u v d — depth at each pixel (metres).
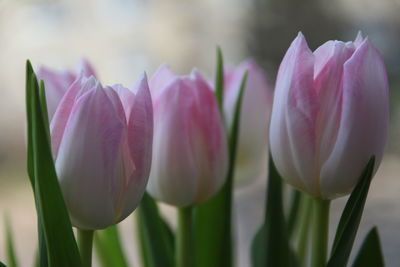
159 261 0.47
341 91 0.36
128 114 0.36
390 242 1.51
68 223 0.35
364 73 0.36
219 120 0.42
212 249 0.48
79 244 0.37
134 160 0.35
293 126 0.36
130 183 0.36
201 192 0.42
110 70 3.52
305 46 0.37
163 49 3.37
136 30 3.46
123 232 1.83
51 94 0.43
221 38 2.97
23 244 1.98
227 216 0.47
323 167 0.37
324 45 0.37
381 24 2.37
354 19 2.39
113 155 0.35
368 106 0.36
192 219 0.45
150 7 3.40
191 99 0.41
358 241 1.50
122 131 0.35
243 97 0.51
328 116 0.36
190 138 0.41
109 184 0.35
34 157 0.35
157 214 0.48
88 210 0.35
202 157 0.42
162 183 0.42
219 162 0.42
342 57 0.36
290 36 2.43
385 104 0.36
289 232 0.50
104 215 0.35
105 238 0.49
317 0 2.39
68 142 0.35
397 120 2.29
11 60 3.21
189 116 0.41
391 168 2.22
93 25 3.48
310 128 0.36
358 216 0.36
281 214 0.44
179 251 0.44
